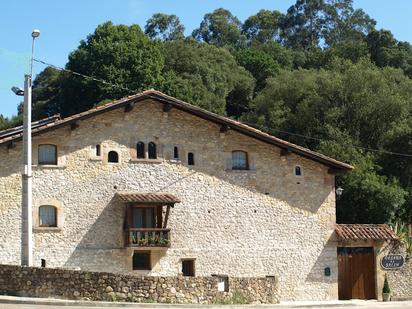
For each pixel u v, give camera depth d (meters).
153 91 34.62
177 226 34.94
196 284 27.88
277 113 62.03
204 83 73.62
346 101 58.88
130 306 25.38
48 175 33.12
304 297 36.66
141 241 33.59
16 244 32.16
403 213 48.62
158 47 73.81
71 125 33.56
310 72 67.19
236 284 29.47
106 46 66.75
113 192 34.09
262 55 85.44
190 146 35.72
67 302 24.86
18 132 35.91
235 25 116.62
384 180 47.31
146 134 35.03
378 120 57.81
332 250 37.56
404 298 38.25
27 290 26.09
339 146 51.41
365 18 113.19
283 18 117.88
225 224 35.78
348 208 44.62
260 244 36.28
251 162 36.69
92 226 33.53
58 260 32.78
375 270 38.25
